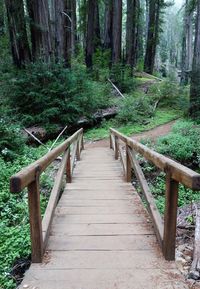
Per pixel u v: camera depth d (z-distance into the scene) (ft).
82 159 33.40
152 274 10.05
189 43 100.07
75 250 11.73
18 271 12.42
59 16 58.39
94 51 82.07
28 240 14.20
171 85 63.77
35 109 45.44
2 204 19.48
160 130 45.96
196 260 11.21
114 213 15.72
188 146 31.12
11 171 23.88
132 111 53.06
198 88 48.80
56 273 10.15
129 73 71.31
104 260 10.97
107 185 21.53
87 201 17.80
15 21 52.08
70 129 47.96
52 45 55.21
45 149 36.04
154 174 28.19
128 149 20.29
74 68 58.85
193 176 8.12
